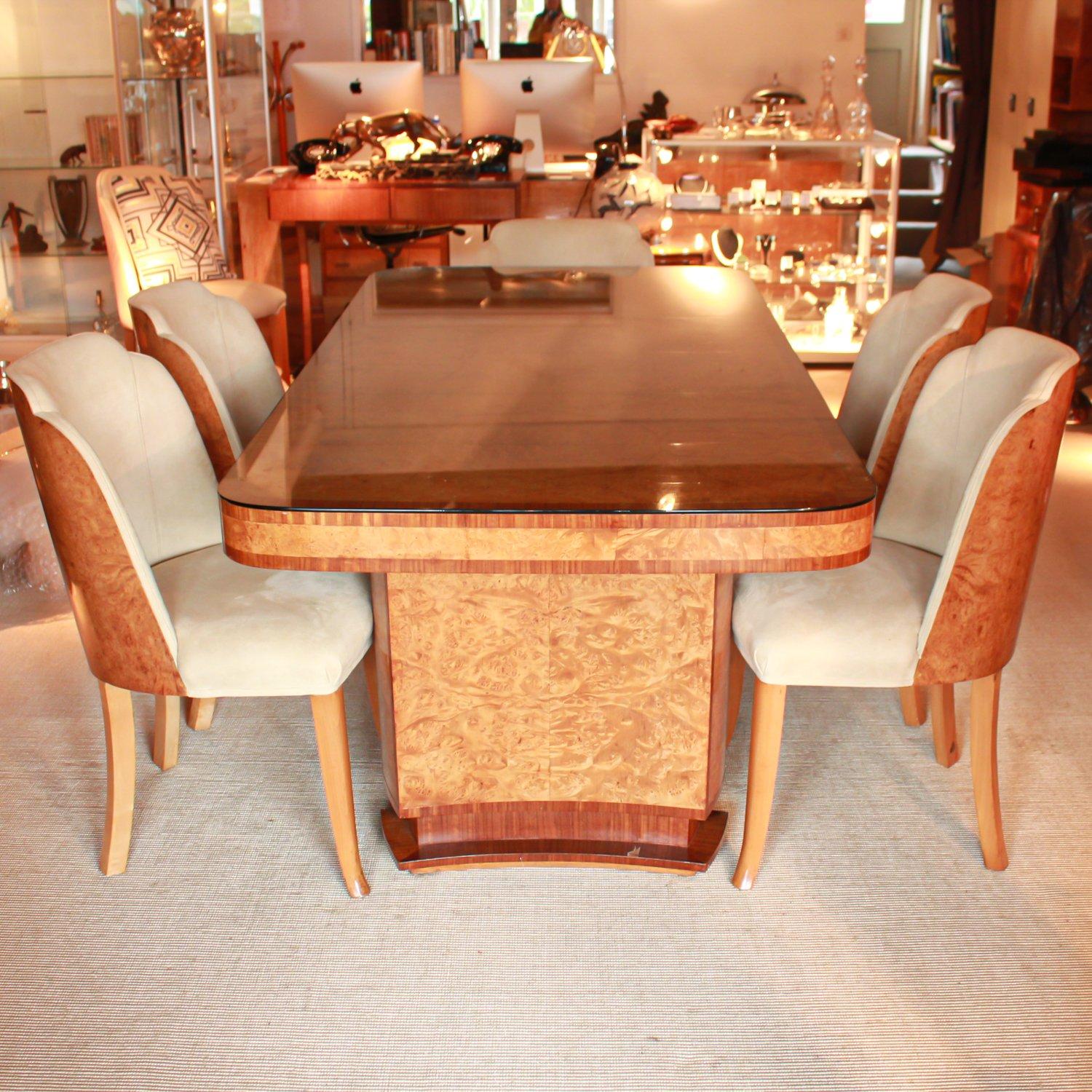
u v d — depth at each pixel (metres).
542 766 2.19
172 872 2.32
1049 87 6.33
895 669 2.10
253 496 1.81
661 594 2.05
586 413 2.22
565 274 3.60
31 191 5.32
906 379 2.46
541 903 2.22
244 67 5.91
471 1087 1.83
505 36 7.95
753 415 2.21
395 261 6.36
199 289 2.81
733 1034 1.92
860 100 5.74
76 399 2.20
